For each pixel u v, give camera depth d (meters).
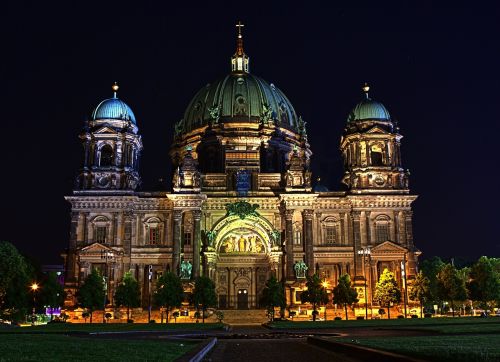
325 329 54.41
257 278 100.88
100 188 96.50
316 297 85.38
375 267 93.56
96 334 48.84
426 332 44.00
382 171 98.56
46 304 84.12
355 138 100.81
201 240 97.50
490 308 99.00
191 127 119.44
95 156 98.31
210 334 49.00
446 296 87.69
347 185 105.56
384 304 88.75
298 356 25.73
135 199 96.38
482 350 20.80
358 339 32.62
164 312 89.75
